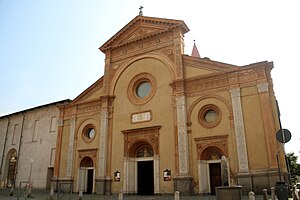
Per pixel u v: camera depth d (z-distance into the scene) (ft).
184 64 80.33
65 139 96.84
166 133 76.28
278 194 42.83
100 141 86.53
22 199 63.67
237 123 67.36
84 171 89.97
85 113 94.99
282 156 61.11
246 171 63.16
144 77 86.53
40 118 119.85
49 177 107.65
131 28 94.12
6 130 131.54
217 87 73.15
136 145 81.82
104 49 97.40
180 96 76.48
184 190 68.49
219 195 32.78
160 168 74.43
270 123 63.62
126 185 78.28
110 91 91.30
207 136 70.54
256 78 68.39
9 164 125.49
